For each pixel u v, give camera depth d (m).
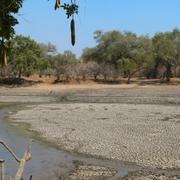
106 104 64.38
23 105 64.25
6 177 19.94
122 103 66.38
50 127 38.84
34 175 21.22
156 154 26.05
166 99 68.00
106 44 107.69
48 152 27.17
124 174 21.75
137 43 104.88
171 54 99.50
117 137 32.41
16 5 6.39
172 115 47.75
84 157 25.72
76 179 20.81
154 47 103.00
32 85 92.50
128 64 99.31
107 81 100.19
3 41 6.45
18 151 27.39
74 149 28.11
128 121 42.25
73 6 6.00
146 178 20.88
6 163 23.25
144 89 81.81
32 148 28.56
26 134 34.97
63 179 20.70
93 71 102.69
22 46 95.69
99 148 28.25
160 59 101.50
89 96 73.88
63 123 41.56
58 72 101.38
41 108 58.56
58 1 5.85
